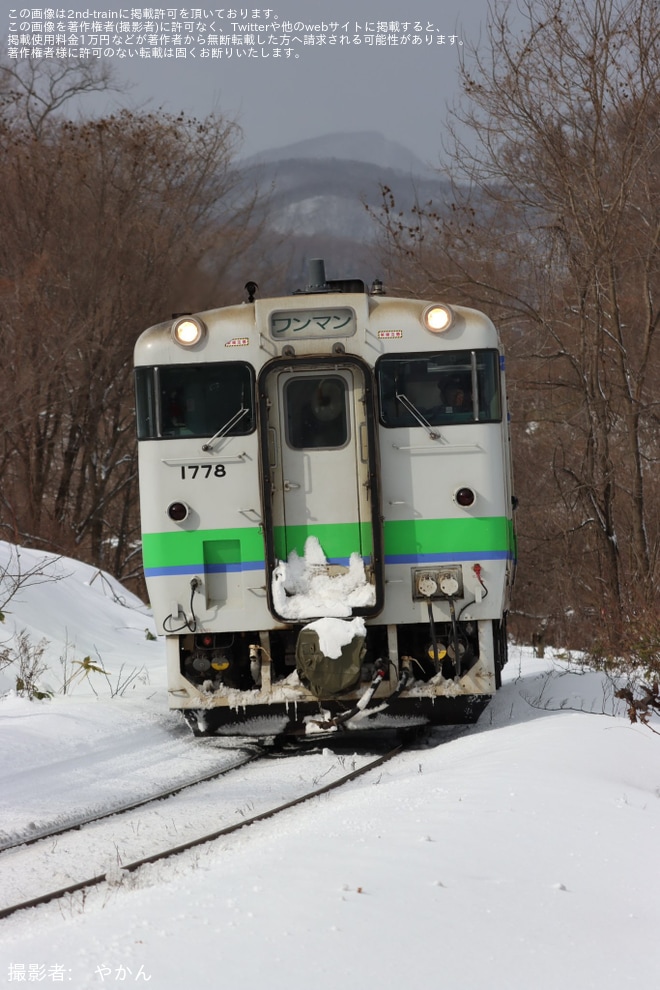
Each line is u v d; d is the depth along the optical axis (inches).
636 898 636.7
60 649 1822.1
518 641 3142.2
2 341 3472.0
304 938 543.5
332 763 1154.0
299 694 1233.4
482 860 675.4
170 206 3951.8
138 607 2493.8
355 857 680.4
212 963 514.9
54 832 885.2
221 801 976.3
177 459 1246.9
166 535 1241.4
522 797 822.5
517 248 2842.0
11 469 3693.4
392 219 2977.4
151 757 1199.6
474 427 1247.5
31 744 1165.1
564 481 2908.5
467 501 1238.9
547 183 2760.8
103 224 3708.2
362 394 1243.8
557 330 2800.2
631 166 2583.7
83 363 3681.1
